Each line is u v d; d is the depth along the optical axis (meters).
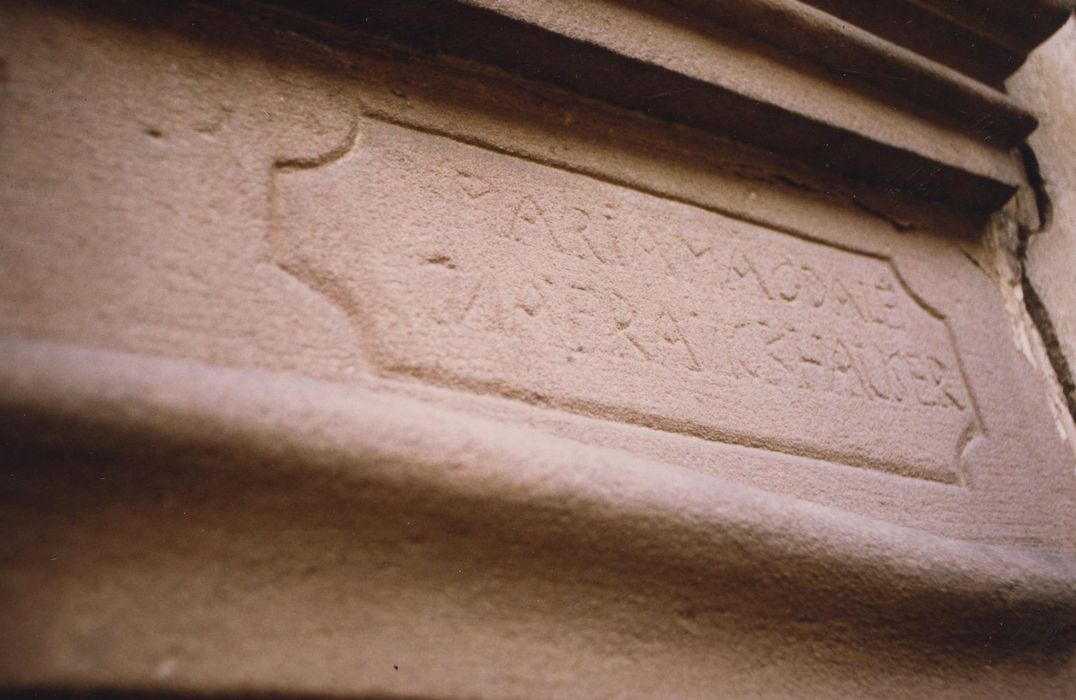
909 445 1.49
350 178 1.16
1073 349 1.90
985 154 1.90
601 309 1.29
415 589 0.87
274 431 0.81
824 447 1.38
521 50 1.38
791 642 1.07
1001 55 1.97
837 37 1.66
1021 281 1.96
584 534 0.94
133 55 1.07
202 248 0.99
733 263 1.50
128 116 1.02
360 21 1.29
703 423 1.27
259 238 1.04
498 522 0.90
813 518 1.12
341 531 0.85
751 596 1.05
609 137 1.48
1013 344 1.83
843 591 1.11
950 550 1.24
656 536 0.98
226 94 1.12
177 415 0.77
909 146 1.74
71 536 0.74
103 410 0.74
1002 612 1.25
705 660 1.00
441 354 1.10
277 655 0.78
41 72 0.98
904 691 1.13
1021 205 2.06
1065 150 2.19
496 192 1.29
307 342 1.00
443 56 1.36
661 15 1.51
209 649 0.75
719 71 1.52
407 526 0.87
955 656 1.20
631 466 1.01
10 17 1.00
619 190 1.44
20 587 0.70
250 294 0.99
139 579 0.75
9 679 0.67
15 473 0.72
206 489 0.79
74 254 0.90
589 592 0.96
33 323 0.84
